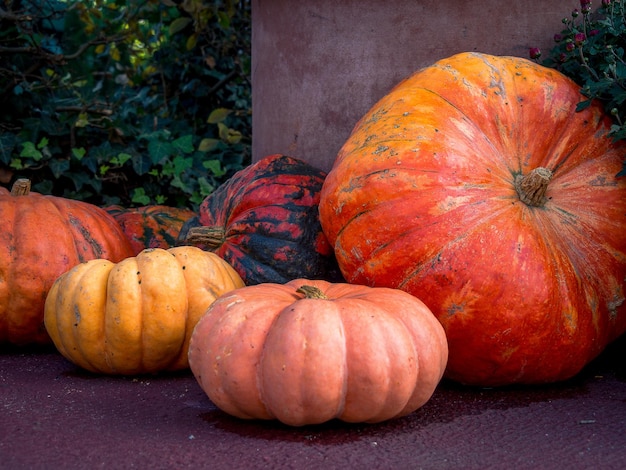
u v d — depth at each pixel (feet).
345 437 2.52
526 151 3.38
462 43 4.00
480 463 2.28
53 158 5.75
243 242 3.79
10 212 3.84
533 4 3.94
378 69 4.13
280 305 2.67
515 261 3.03
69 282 3.33
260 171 3.99
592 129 3.43
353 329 2.53
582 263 3.22
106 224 4.13
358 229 3.22
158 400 2.97
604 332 3.28
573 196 3.32
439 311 3.07
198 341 2.69
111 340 3.21
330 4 4.22
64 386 3.17
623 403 2.99
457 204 3.10
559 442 2.49
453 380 3.27
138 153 6.06
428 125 3.26
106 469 2.19
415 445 2.45
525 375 3.16
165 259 3.27
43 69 6.81
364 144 3.33
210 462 2.26
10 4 6.18
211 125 7.44
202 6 6.93
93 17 7.74
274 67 4.53
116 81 8.05
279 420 2.60
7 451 2.33
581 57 3.52
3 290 3.70
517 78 3.49
